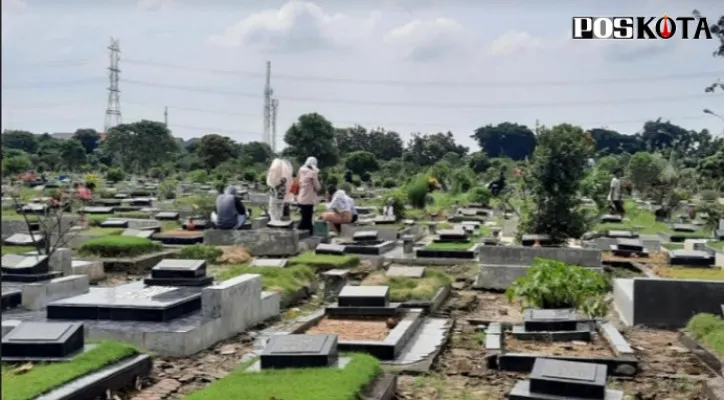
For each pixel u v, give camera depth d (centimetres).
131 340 966
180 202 3662
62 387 706
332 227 2588
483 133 11562
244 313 1159
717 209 3120
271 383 725
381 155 10019
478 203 4153
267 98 9775
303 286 1530
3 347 789
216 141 8031
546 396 712
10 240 1845
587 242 2128
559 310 1114
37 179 5369
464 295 1531
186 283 1219
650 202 4403
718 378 844
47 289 1164
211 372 898
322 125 7031
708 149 7106
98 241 1830
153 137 8044
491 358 939
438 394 828
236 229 2141
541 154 2089
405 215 3472
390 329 1077
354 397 695
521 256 1652
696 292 1199
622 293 1321
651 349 1046
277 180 2783
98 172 7475
